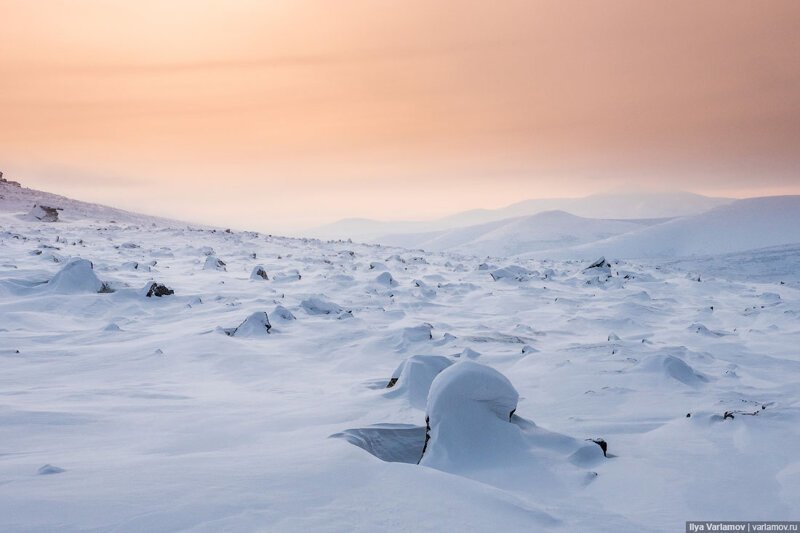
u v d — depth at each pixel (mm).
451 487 3863
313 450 4598
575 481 4699
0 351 10039
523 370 9383
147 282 16781
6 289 15758
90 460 4504
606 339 12711
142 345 10820
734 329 14242
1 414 6074
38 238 29141
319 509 3361
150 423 6066
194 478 3766
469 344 11430
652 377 8547
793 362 10398
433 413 5480
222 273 21781
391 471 4062
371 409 6664
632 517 3973
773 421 6094
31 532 2893
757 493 4340
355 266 25297
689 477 4695
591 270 26484
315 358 10688
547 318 15391
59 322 13148
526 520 3586
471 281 23172
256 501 3396
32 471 4012
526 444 5336
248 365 9758
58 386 8055
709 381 8711
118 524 3012
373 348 11047
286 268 23891
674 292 21703
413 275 23672
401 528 3203
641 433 6211
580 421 6645
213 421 6152
